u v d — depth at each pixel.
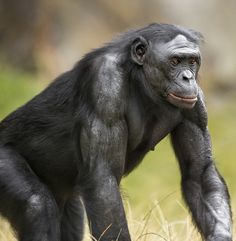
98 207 18.39
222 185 19.44
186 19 64.00
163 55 18.67
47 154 20.53
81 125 19.05
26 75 54.38
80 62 20.05
